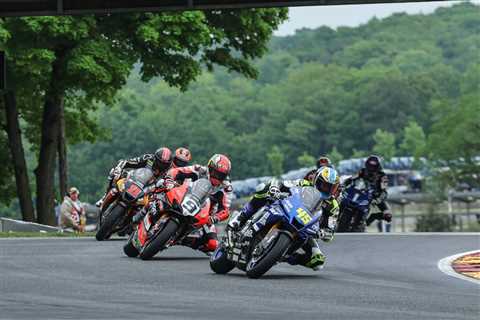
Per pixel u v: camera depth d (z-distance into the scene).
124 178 52.62
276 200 34.88
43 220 107.19
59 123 108.12
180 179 42.38
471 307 27.70
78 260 41.31
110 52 95.12
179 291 31.08
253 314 25.88
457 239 54.44
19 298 28.95
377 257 44.59
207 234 42.22
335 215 35.84
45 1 62.41
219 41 101.94
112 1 61.41
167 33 97.38
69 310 26.34
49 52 90.25
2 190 128.25
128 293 30.38
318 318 25.30
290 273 37.25
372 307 27.67
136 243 42.12
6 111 107.00
